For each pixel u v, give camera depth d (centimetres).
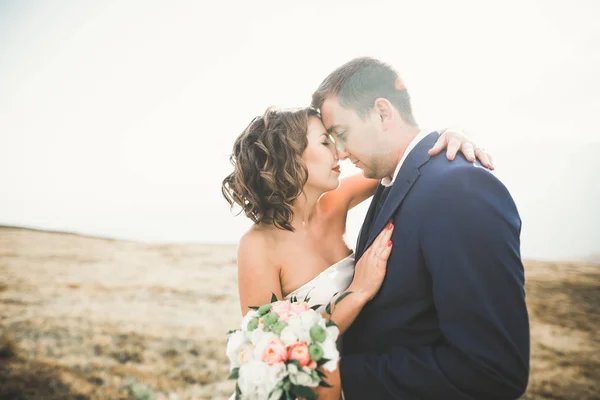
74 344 599
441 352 110
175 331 621
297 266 157
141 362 547
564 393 444
